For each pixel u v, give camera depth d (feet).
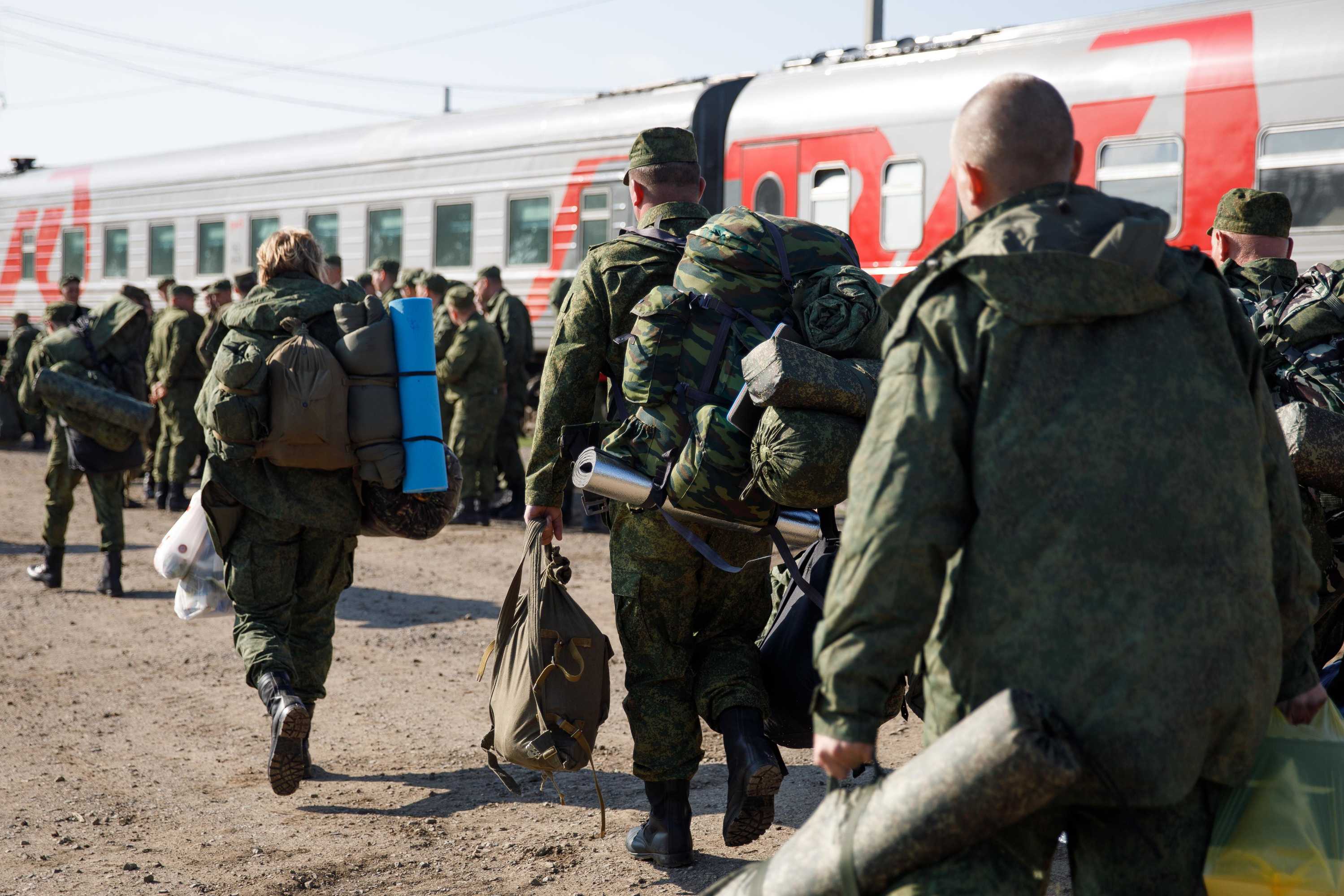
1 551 31.37
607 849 12.27
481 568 29.14
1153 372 6.08
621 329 11.33
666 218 11.59
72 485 26.53
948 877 5.99
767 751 10.33
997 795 5.71
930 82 33.30
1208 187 28.40
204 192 59.00
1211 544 6.01
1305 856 6.37
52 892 11.50
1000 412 6.04
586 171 42.60
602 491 10.33
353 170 51.60
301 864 12.14
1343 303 11.18
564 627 11.18
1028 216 6.29
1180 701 5.88
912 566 6.02
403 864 12.12
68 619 23.77
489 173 46.21
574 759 11.07
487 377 35.06
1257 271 12.16
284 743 12.67
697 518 10.34
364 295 14.55
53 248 69.41
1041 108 6.56
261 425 13.14
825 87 36.01
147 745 16.21
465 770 15.11
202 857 12.39
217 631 22.90
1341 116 26.35
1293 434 10.21
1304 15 27.35
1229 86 28.07
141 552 31.40
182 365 37.27
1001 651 6.05
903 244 33.71
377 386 13.50
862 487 6.16
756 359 9.47
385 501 13.73
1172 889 6.31
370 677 19.62
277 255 14.20
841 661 6.11
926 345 6.20
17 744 16.25
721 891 6.76
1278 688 6.38
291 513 13.57
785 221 10.91
